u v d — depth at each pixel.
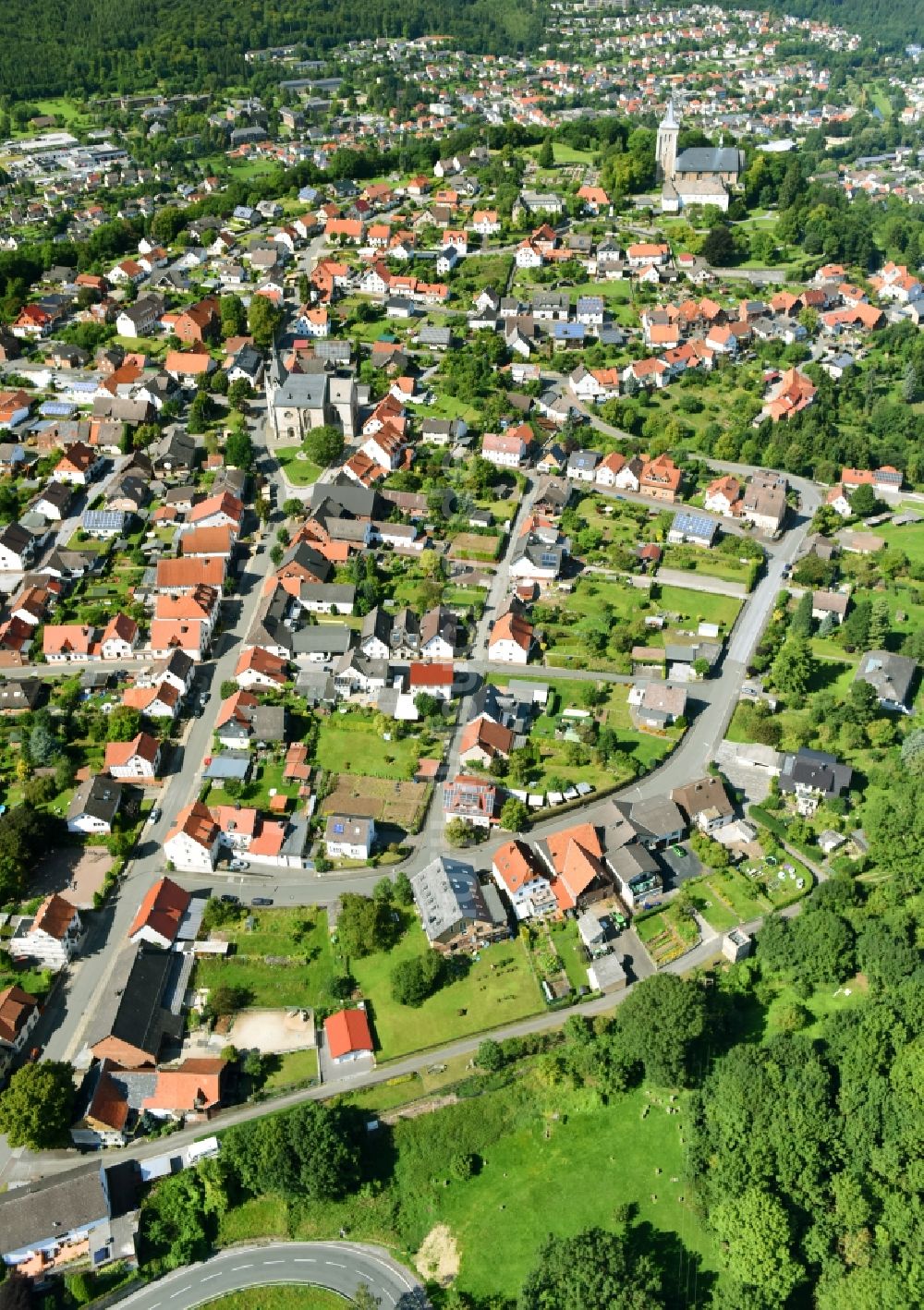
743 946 159.38
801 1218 129.12
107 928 164.50
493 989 156.88
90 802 178.88
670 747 196.62
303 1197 134.75
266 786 188.25
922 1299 116.44
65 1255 127.56
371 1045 148.75
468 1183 138.75
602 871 171.50
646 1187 137.38
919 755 185.12
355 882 172.62
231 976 157.75
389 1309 126.44
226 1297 126.94
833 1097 137.25
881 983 151.75
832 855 177.62
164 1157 135.75
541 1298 120.44
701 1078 145.38
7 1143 138.12
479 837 180.62
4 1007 147.25
